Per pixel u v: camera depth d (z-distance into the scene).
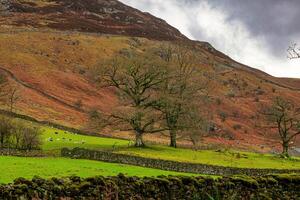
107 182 22.91
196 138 81.06
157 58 82.06
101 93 154.88
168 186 25.12
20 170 34.53
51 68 159.75
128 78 78.19
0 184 19.58
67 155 54.97
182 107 78.81
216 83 195.88
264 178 27.48
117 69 78.31
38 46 174.12
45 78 150.00
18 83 137.00
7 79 132.38
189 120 79.56
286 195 27.78
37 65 157.38
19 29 192.62
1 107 109.38
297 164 76.56
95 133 98.75
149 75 77.81
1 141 58.50
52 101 133.25
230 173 53.88
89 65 172.88
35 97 131.00
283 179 28.17
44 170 35.91
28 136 59.59
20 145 58.97
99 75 78.88
